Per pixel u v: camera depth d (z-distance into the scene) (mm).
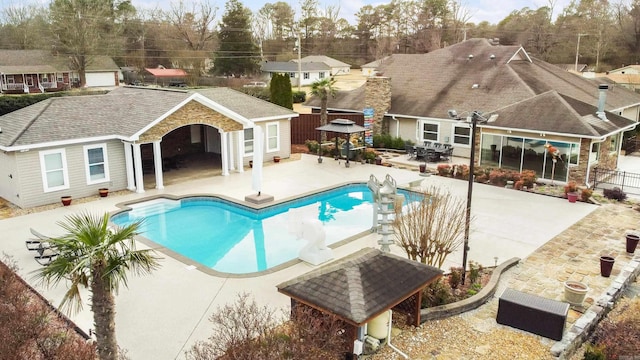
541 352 10117
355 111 33906
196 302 12148
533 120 24312
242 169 26375
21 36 67062
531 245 16156
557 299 12398
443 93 32156
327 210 20906
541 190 22891
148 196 21531
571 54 75438
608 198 21391
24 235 16719
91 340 9859
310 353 8195
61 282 12961
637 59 71125
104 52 66750
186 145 30359
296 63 77938
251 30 78938
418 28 94750
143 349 10047
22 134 19609
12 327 8922
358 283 9734
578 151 22922
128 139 21203
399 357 9883
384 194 14984
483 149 26453
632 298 13109
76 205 20234
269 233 18094
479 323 11305
